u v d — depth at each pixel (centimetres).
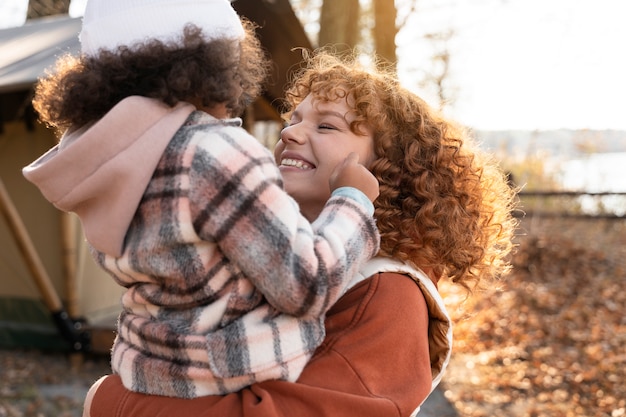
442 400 586
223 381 125
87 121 132
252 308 127
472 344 756
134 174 122
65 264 627
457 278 161
